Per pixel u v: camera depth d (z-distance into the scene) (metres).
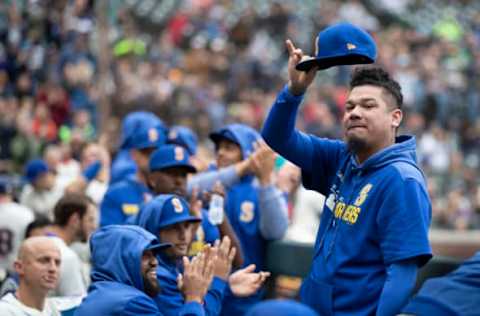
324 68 14.95
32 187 28.83
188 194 20.95
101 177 28.97
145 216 17.61
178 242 17.48
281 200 21.03
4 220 24.66
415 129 60.16
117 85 50.31
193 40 69.50
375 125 14.31
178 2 77.88
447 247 32.69
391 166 14.15
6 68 48.28
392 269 13.69
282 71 67.00
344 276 14.16
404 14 88.06
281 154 15.52
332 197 14.95
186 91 54.16
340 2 79.62
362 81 14.55
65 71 48.50
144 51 62.91
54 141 44.34
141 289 15.27
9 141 41.34
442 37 84.62
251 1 79.44
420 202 13.87
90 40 51.88
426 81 67.44
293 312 10.75
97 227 23.84
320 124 53.91
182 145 25.34
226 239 16.72
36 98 46.94
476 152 62.91
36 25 50.34
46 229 21.66
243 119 53.22
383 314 13.41
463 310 12.08
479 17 91.50
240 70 60.78
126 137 24.66
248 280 17.84
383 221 13.91
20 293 17.56
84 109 47.69
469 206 47.38
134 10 76.62
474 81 71.25
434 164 58.03
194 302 15.53
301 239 26.94
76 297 19.11
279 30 70.69
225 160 21.97
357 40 14.52
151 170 20.59
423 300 12.38
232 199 21.38
